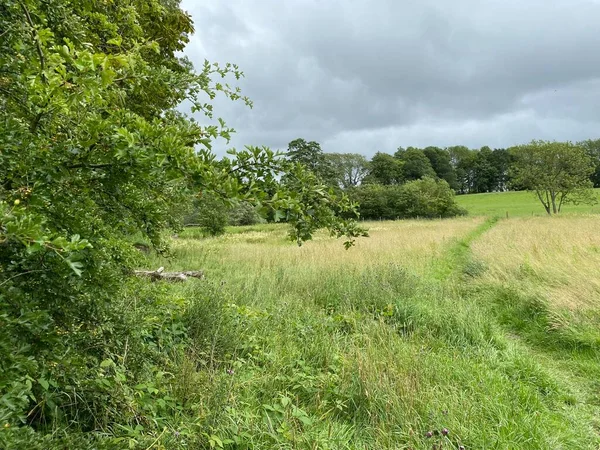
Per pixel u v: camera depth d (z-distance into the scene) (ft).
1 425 3.95
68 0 7.88
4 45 5.65
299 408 11.15
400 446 9.96
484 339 18.15
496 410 11.74
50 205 5.42
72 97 4.58
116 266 8.25
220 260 37.35
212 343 13.55
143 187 5.97
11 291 4.56
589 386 14.96
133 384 9.37
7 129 4.98
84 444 5.50
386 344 15.66
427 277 32.58
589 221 75.05
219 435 9.05
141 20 16.55
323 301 23.76
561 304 21.12
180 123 6.02
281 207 5.21
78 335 7.04
